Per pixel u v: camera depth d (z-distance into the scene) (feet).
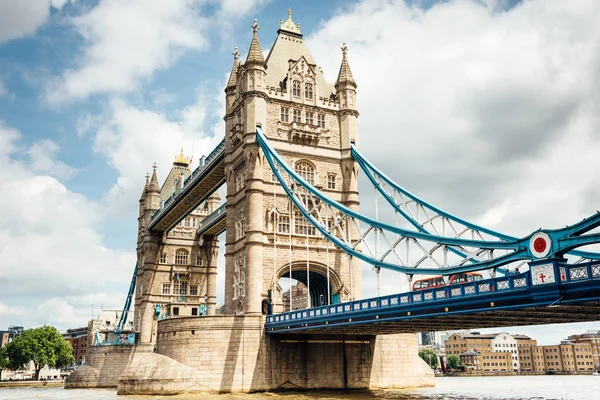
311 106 227.61
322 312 161.07
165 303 339.98
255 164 209.97
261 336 188.44
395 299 133.49
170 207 304.09
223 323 186.29
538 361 645.10
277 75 229.04
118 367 296.71
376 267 157.58
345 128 229.45
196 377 181.06
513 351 652.07
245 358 184.65
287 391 185.57
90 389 281.13
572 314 123.44
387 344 205.16
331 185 223.30
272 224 208.95
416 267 140.67
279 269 205.77
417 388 207.62
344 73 236.02
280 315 183.21
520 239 107.55
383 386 199.93
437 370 590.55
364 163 214.07
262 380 184.55
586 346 633.61
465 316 124.88
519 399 173.37
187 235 356.18
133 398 173.88
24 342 427.33
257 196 207.10
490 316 124.88
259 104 216.33
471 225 148.46
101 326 594.24
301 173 220.02
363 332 180.14
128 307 377.09
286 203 213.25
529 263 100.42
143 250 356.18
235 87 242.58
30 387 336.49
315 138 223.30
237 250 216.95
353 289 213.05
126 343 307.17
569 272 93.56
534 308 106.83
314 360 192.34
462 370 586.86
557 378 434.71
